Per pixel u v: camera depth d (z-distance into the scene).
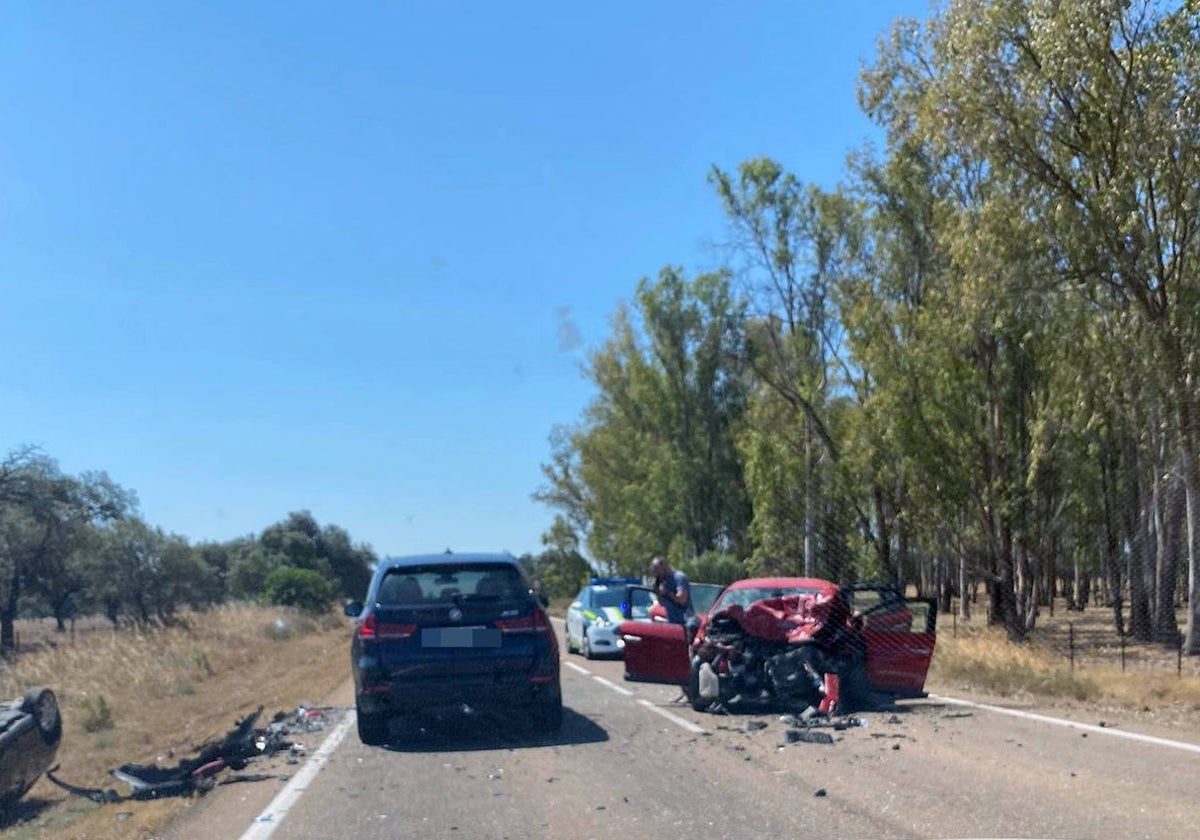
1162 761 9.00
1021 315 20.47
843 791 8.13
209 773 9.83
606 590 23.67
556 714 11.31
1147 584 22.92
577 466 60.91
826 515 24.83
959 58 19.55
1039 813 7.27
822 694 12.04
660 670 13.48
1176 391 18.05
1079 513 24.00
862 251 33.00
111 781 10.45
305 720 13.26
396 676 10.59
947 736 10.45
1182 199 17.39
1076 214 18.14
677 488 46.41
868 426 25.11
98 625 59.22
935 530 24.92
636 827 7.28
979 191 24.86
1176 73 16.94
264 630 36.34
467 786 8.87
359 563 107.12
